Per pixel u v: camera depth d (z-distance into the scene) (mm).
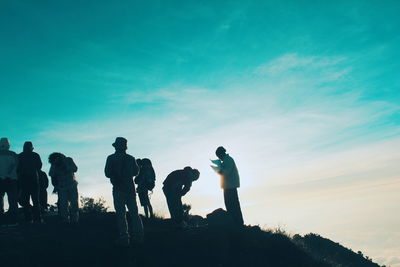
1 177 10797
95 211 13492
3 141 11117
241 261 9297
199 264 8594
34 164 10852
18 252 7820
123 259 8062
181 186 10602
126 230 8633
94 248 8469
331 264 11453
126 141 8859
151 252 8578
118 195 8609
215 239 9648
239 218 11672
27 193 10773
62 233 9484
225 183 11750
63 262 7688
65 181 10695
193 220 12320
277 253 10453
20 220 11500
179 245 9102
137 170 8883
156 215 12594
